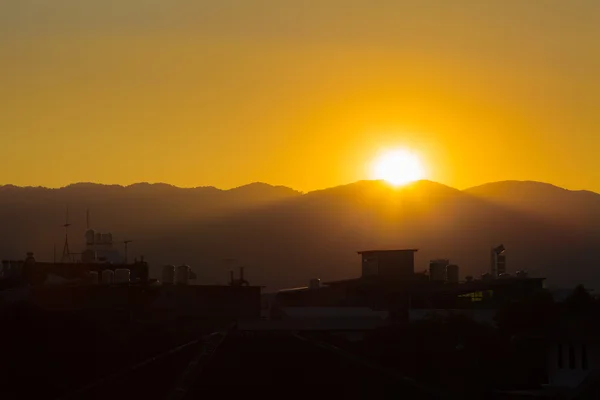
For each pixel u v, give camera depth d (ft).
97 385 286.66
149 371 331.57
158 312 603.67
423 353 413.18
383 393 278.05
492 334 422.00
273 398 257.75
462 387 331.57
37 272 583.58
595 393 281.54
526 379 368.68
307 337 522.47
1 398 271.08
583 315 402.93
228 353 409.08
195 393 266.98
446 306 603.26
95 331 429.79
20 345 380.37
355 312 618.44
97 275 588.09
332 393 270.67
